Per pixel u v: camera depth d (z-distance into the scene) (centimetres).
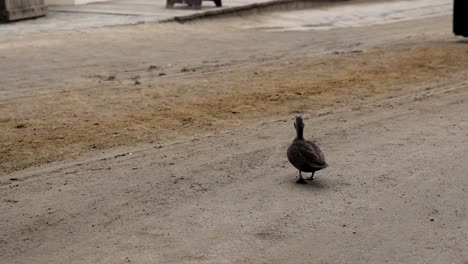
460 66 2136
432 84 1861
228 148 1245
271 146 1256
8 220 903
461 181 1061
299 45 2658
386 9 4016
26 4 2973
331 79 1931
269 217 914
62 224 891
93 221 902
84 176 1087
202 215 921
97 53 2334
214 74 2020
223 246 824
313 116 1498
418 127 1386
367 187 1032
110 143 1288
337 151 1218
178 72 2056
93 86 1831
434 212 937
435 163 1150
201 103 1623
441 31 3066
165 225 888
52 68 2077
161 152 1223
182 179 1069
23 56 2233
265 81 1906
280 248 820
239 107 1588
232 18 3303
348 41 2781
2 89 1780
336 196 992
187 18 3077
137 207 951
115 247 821
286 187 1032
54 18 3033
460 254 808
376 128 1380
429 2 4447
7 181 1066
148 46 2506
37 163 1166
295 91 1764
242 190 1019
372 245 831
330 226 886
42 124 1423
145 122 1445
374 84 1861
